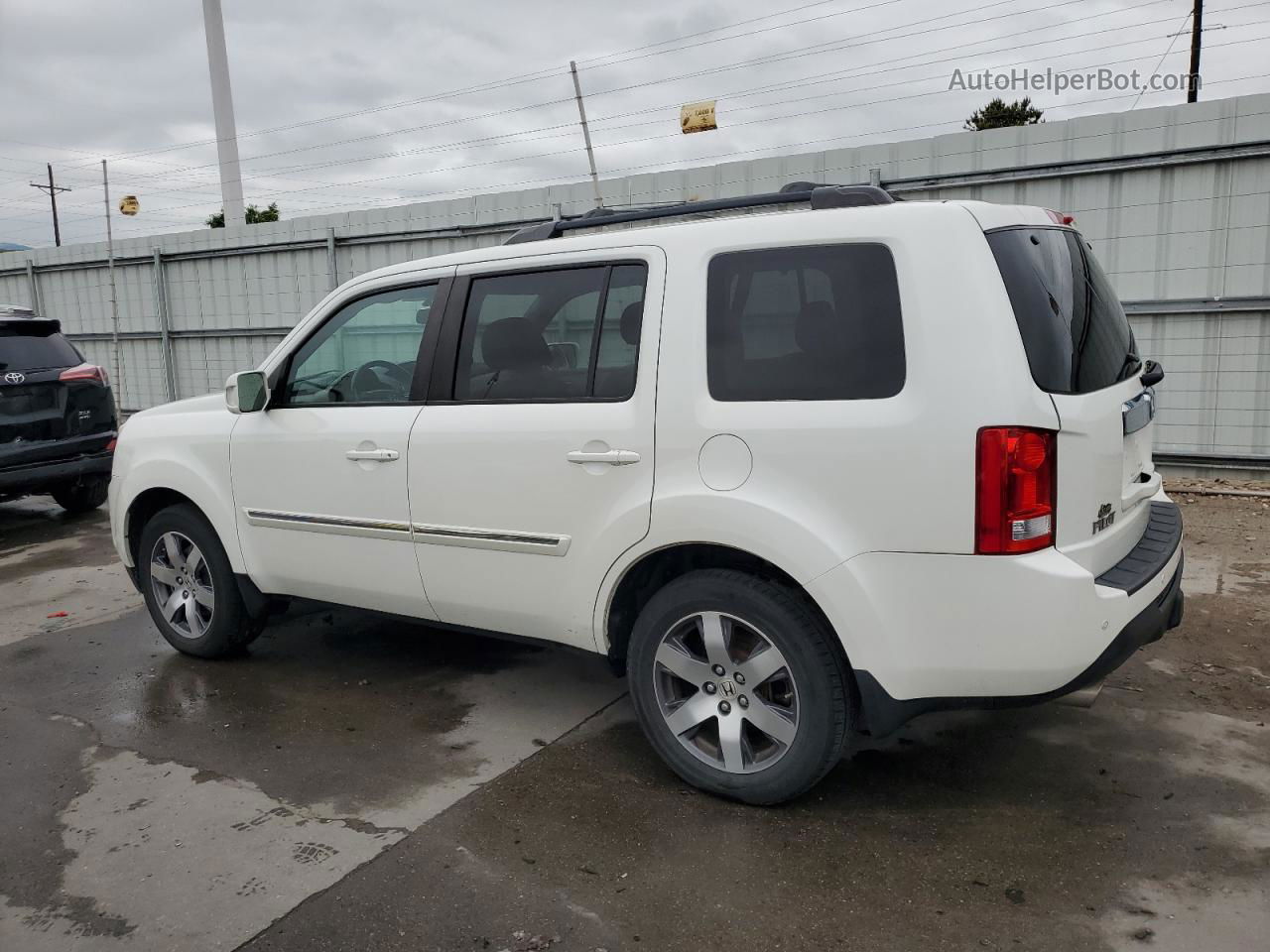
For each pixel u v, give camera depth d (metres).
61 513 8.95
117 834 3.11
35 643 5.17
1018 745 3.54
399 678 4.43
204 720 4.02
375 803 3.25
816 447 2.81
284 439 4.13
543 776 3.41
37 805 3.33
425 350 3.76
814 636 2.92
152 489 4.75
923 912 2.57
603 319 3.31
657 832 3.01
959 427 2.62
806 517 2.83
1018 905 2.59
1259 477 7.61
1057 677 2.68
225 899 2.73
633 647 3.27
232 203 18.45
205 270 13.77
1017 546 2.62
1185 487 7.52
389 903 2.68
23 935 2.60
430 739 3.76
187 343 14.38
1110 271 7.80
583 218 3.81
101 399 8.09
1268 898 2.59
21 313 8.00
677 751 3.24
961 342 2.65
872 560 2.76
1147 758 3.41
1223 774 3.28
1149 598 2.92
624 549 3.19
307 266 12.59
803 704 2.95
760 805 3.14
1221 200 7.34
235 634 4.62
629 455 3.15
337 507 3.97
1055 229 3.14
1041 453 2.62
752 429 2.91
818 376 2.87
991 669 2.69
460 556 3.64
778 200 3.37
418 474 3.69
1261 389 7.49
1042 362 2.69
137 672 4.64
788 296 2.94
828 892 2.68
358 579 4.00
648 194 9.66
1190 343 7.66
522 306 3.53
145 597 4.90
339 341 4.11
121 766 3.62
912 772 3.36
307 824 3.13
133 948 2.53
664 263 3.17
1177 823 2.98
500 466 3.46
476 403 3.60
